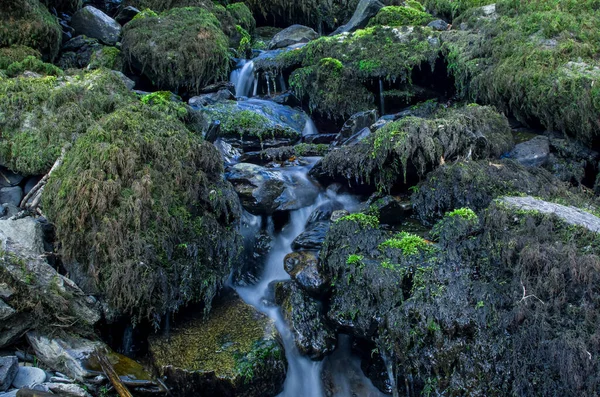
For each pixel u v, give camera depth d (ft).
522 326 10.59
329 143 20.66
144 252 12.34
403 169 16.05
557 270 10.69
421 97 22.91
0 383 10.22
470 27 24.18
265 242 15.96
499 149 16.96
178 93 24.30
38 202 14.17
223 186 14.96
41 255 12.59
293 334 13.19
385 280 12.43
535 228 11.83
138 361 12.39
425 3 31.48
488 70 19.81
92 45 24.18
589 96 16.46
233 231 14.62
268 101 23.81
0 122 15.08
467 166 15.65
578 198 15.05
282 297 14.14
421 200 15.81
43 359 11.53
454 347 11.19
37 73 18.80
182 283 12.96
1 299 11.25
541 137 17.75
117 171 13.25
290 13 34.58
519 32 20.54
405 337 11.67
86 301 12.16
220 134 20.13
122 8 28.89
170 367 11.62
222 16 29.30
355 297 12.96
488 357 10.86
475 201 15.06
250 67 25.77
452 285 11.80
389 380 12.60
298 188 16.87
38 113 15.48
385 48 23.26
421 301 11.76
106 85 17.49
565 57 18.35
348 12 35.47
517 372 10.43
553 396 9.97
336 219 14.67
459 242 12.67
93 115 16.01
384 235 13.97
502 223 12.32
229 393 11.50
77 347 11.63
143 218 12.71
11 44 20.07
